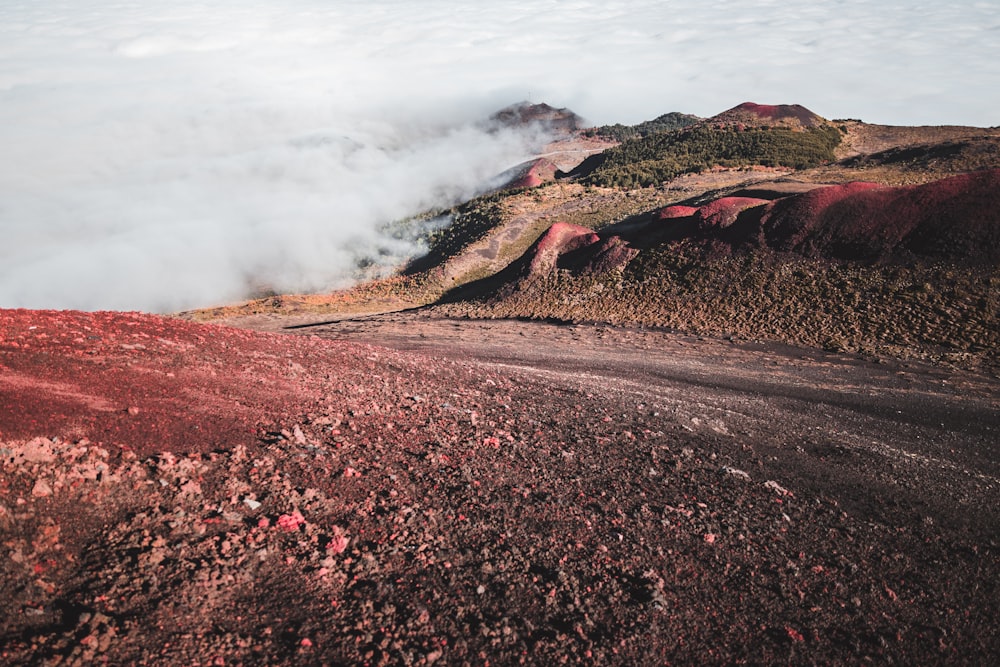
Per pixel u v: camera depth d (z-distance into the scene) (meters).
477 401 14.20
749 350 29.16
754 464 12.21
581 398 16.56
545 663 5.38
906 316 29.20
